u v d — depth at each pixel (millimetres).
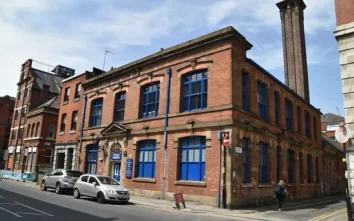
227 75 16953
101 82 26438
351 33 11914
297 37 35188
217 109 16938
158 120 20156
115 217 10938
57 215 10633
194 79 19031
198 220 11477
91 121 26906
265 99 20953
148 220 10758
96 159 25016
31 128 40000
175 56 20156
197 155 17672
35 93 43594
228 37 17281
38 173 29875
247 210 15430
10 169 42875
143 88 22438
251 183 17391
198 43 18641
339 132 11328
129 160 21500
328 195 31547
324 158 32281
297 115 26188
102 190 15758
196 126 17641
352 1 12203
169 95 19938
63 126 31656
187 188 17344
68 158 29016
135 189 20531
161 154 19406
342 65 11977
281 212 15586
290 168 23719
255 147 18344
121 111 23922
